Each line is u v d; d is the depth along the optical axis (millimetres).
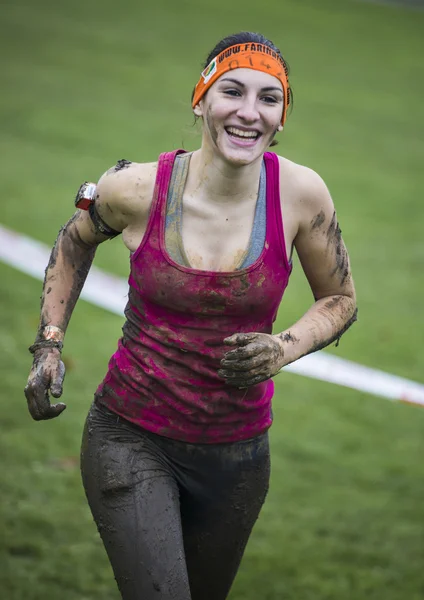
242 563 10852
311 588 10422
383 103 36562
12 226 21312
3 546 10711
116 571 6988
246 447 7398
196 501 7461
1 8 43750
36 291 18344
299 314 18375
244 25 45469
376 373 13953
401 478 13016
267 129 6770
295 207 7070
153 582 6812
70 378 15180
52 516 11391
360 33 46875
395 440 14188
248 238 6918
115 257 20375
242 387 6762
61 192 24156
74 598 9891
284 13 48906
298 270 21000
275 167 7035
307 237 7203
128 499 7055
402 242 23266
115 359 7375
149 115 31797
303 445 13797
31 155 27031
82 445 7512
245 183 6887
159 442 7246
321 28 47000
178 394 7094
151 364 7129
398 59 43062
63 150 27703
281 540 11375
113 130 29922
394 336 17812
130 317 7316
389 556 11172
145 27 43094
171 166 7004
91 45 39562
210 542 7641
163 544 6906
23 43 38812
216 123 6734
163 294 6930
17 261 19297
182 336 7016
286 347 6895
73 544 10922
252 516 7633
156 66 37500
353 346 17234
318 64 40812
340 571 10805
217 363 7055
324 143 31172
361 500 12406
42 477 12211
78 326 17312
